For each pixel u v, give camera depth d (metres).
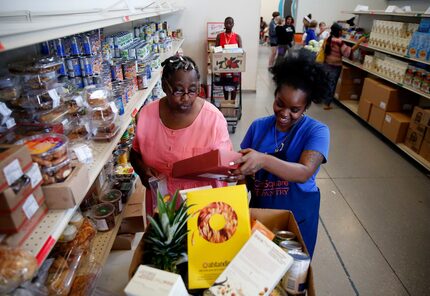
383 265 2.27
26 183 0.79
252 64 6.44
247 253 0.79
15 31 0.68
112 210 1.59
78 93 1.47
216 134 1.42
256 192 1.40
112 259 1.61
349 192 3.17
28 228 0.81
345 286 2.09
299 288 0.81
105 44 1.99
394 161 3.82
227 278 0.76
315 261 2.29
